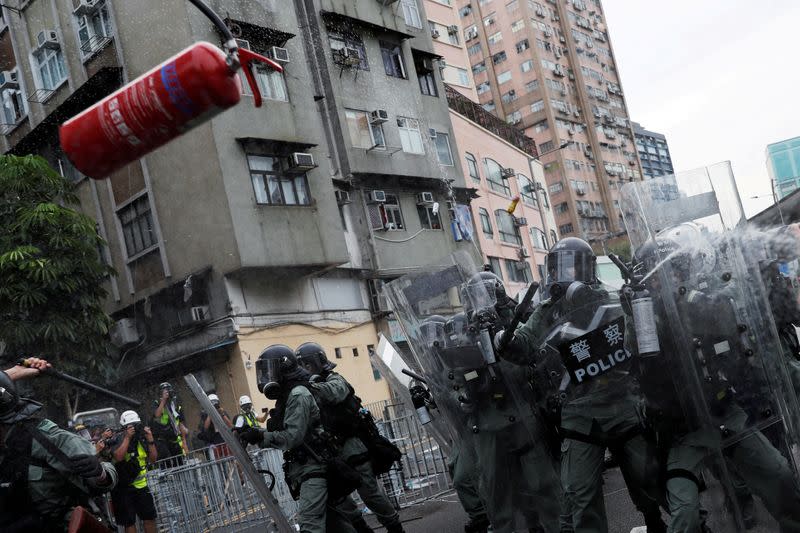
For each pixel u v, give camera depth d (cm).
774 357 454
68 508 429
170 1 2125
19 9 2416
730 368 447
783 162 1552
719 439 444
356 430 641
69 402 1675
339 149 2628
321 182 2341
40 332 1630
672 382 451
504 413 565
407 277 607
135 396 2175
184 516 915
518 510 570
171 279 2197
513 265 3716
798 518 450
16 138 2447
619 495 831
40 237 1684
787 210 617
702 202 462
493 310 575
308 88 2383
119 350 2200
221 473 948
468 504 661
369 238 2594
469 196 3156
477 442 577
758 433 449
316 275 2359
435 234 2866
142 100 262
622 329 488
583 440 495
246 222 2122
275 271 2194
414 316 607
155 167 2220
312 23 2692
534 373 527
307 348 656
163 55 2145
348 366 2378
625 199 464
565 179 7244
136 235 2272
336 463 600
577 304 497
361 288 2538
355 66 2755
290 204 2247
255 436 585
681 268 452
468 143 3553
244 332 2112
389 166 2758
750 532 446
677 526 436
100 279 1762
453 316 587
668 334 450
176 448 1103
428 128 3058
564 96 7581
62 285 1648
